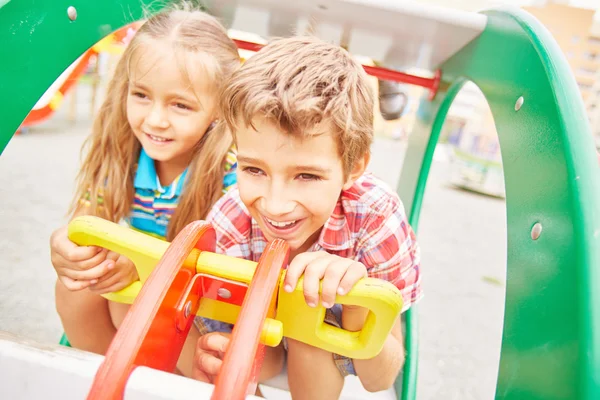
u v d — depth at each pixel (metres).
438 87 1.00
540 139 0.48
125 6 0.82
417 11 0.73
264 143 0.48
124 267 0.54
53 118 3.82
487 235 2.85
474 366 1.39
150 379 0.30
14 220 1.74
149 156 0.88
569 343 0.35
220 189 0.89
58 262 0.54
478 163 4.36
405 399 0.84
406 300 0.72
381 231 0.69
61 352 0.32
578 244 0.38
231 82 0.53
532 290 0.43
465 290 1.95
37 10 0.63
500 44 0.66
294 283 0.44
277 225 0.54
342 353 0.48
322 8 0.79
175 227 0.91
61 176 2.34
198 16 0.85
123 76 0.87
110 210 0.91
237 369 0.30
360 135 0.55
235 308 0.46
